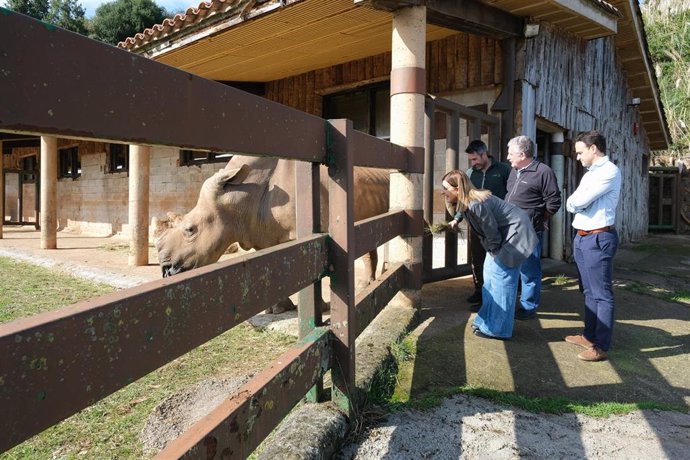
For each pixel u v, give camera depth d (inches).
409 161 175.3
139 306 48.9
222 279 63.0
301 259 87.4
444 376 129.3
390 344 142.4
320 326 102.4
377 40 263.7
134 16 1075.3
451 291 226.2
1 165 478.6
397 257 179.9
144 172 295.1
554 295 224.7
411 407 109.9
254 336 167.5
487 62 260.2
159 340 51.8
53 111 40.0
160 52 268.7
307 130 89.0
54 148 379.6
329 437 89.4
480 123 233.3
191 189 408.8
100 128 44.5
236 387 124.9
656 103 475.5
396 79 175.9
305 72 343.6
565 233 322.7
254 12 214.4
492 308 156.6
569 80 314.3
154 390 126.3
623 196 457.1
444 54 277.4
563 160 318.0
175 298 54.2
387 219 151.3
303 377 86.7
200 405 116.0
